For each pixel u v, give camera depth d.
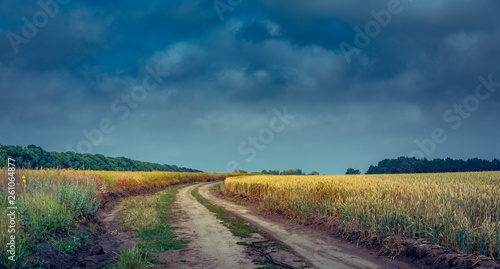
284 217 16.02
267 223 14.59
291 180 26.50
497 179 23.30
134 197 23.81
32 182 12.98
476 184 16.89
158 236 10.98
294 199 16.41
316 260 8.28
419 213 9.91
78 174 20.72
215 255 8.56
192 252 8.88
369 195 13.22
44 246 7.49
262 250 9.27
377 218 10.83
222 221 14.60
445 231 8.34
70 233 9.30
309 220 14.20
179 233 11.65
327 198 15.41
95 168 85.88
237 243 10.10
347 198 13.38
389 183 18.19
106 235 10.74
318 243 10.46
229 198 26.97
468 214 9.91
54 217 9.07
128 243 9.66
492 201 11.09
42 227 8.34
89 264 7.40
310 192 16.91
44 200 10.03
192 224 13.67
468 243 7.49
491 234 7.43
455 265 7.02
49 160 56.72
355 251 9.40
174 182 46.09
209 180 69.38
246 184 27.94
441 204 10.34
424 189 14.32
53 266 6.61
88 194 14.76
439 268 7.27
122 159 110.06
